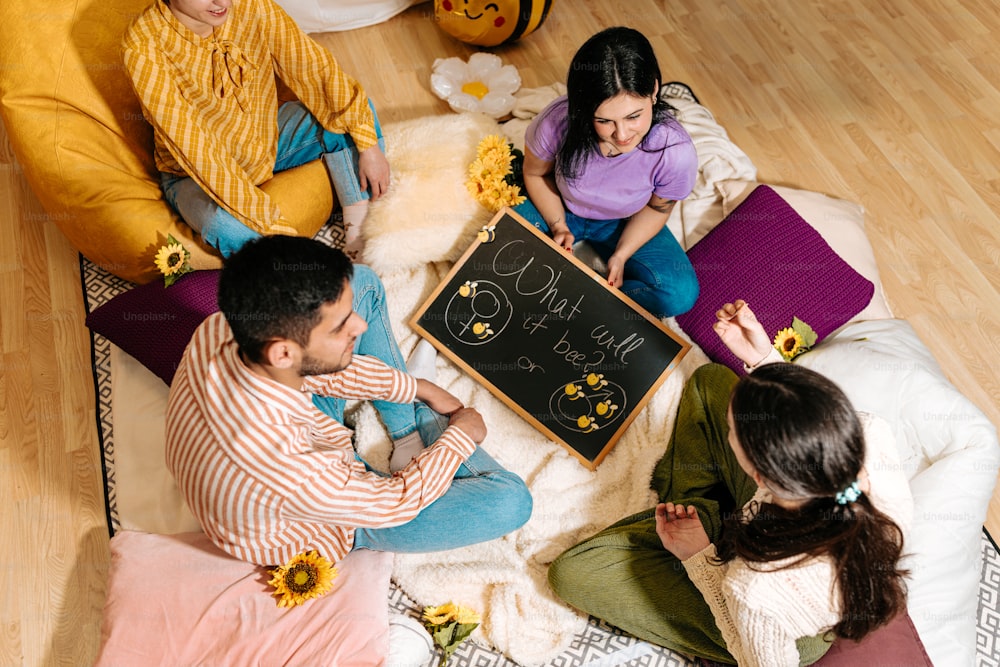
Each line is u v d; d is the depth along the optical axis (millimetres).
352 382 1824
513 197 2250
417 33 2898
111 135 2088
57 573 1953
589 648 1864
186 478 1585
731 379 1957
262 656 1672
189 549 1794
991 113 2783
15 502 2031
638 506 1979
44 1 2027
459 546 1854
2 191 2459
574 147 1963
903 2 3025
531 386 2104
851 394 1948
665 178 2033
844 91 2822
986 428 1891
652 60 1751
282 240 1377
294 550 1718
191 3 1762
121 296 2072
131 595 1722
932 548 1795
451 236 2256
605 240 2279
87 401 2164
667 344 2117
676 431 2000
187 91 1939
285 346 1402
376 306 2020
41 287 2322
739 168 2498
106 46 2062
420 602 1904
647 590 1767
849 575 1393
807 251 2205
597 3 3018
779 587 1434
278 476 1522
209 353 1551
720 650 1745
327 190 2295
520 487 1881
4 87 2004
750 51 2910
